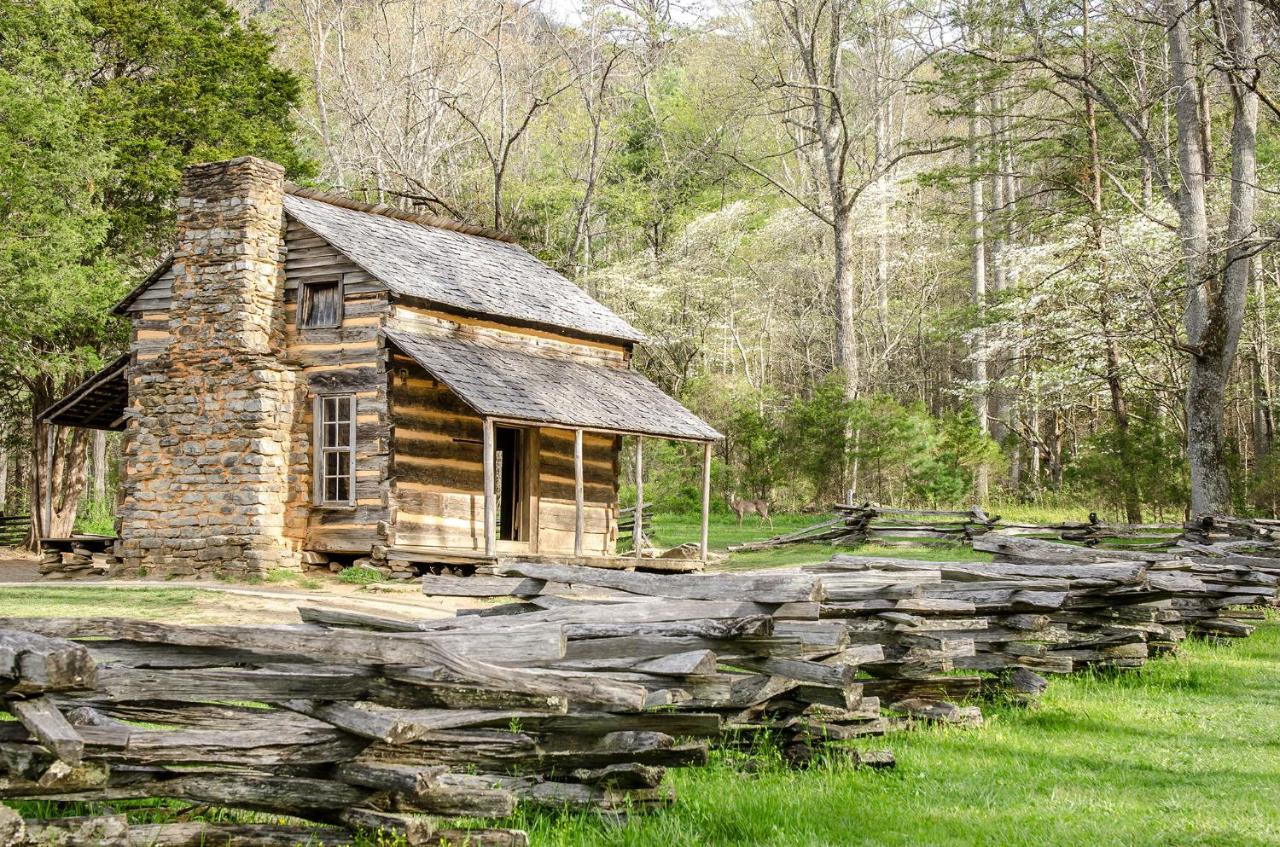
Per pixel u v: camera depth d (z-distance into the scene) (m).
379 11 43.91
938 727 7.66
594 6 42.62
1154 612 10.23
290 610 13.29
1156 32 28.67
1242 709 8.74
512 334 20.48
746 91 46.66
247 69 29.48
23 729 4.20
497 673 4.86
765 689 6.23
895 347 51.31
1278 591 14.37
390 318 18.11
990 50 28.05
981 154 38.38
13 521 27.59
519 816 5.34
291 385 18.45
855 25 40.62
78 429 26.30
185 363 18.52
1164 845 5.29
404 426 18.19
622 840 5.13
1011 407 38.78
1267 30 22.48
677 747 5.50
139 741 4.42
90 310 22.86
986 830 5.48
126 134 26.11
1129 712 8.58
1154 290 24.31
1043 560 11.20
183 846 4.61
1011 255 29.91
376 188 37.44
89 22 26.06
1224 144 32.47
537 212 46.78
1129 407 31.59
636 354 45.88
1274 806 6.02
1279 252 28.05
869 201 47.28
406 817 4.74
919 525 24.59
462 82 42.38
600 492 22.17
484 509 17.88
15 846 3.96
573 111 51.31
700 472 37.28
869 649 6.86
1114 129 32.81
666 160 50.41
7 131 22.81
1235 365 36.78
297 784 4.80
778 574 6.25
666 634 5.87
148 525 18.50
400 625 5.77
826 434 33.47
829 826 5.51
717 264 45.31
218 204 18.53
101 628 4.85
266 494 17.86
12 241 21.75
